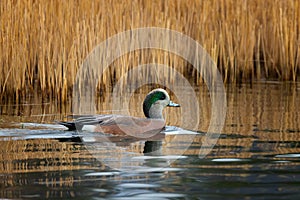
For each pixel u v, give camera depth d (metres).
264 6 19.50
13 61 15.31
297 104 14.55
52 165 8.91
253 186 7.86
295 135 11.02
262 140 10.64
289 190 7.67
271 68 19.64
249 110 13.77
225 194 7.54
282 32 18.86
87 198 7.38
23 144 10.34
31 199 7.34
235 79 18.50
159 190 7.72
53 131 11.52
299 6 18.92
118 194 7.54
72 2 16.05
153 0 17.48
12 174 8.42
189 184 7.96
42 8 15.80
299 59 19.17
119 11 16.81
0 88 15.12
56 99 15.47
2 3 15.38
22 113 13.42
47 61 15.82
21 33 15.56
